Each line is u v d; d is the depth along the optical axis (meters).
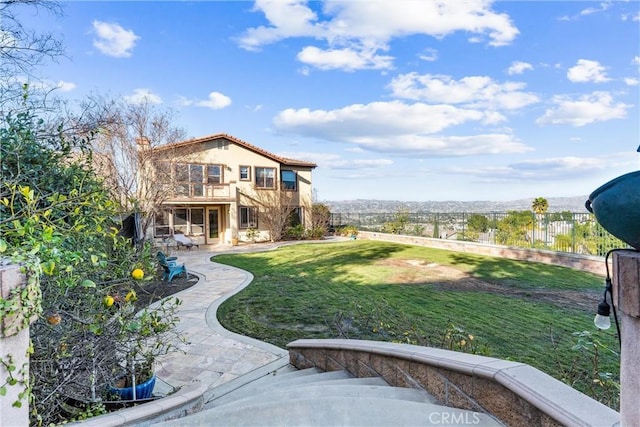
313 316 7.02
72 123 5.04
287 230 22.31
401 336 5.38
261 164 21.80
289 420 2.41
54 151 3.83
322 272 11.35
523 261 13.02
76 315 2.77
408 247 17.50
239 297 8.55
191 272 11.88
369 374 3.69
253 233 21.30
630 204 1.25
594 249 11.44
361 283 9.68
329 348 4.25
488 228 15.53
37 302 1.78
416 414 2.36
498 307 7.16
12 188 2.60
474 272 11.02
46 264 1.90
